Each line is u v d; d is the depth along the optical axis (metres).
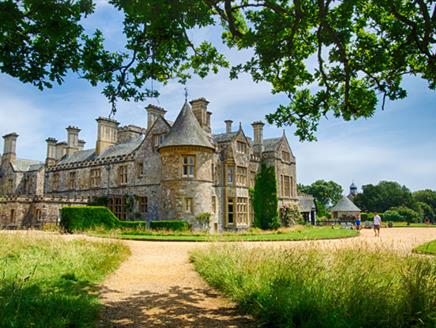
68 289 6.84
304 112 9.71
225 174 32.62
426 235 27.03
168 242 18.67
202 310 6.49
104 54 7.78
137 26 8.02
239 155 34.00
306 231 29.89
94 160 35.56
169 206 27.80
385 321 4.86
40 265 8.90
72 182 37.59
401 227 47.16
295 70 9.18
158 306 6.71
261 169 37.69
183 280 9.16
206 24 7.15
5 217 32.03
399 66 8.41
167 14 6.91
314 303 5.42
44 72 7.13
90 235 20.86
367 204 95.00
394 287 5.97
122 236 21.03
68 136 42.12
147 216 30.61
